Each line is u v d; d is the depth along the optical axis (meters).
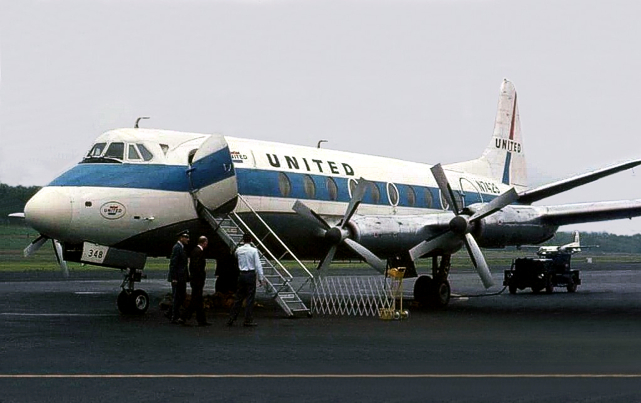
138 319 20.31
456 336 17.06
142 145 21.59
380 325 19.41
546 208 25.55
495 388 11.28
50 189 20.17
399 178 27.81
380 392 10.99
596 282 46.50
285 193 23.84
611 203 24.83
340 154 26.86
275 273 21.56
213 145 21.53
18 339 16.25
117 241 20.77
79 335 16.91
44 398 10.48
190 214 21.81
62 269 22.28
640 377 12.12
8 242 91.06
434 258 25.86
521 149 34.84
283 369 12.69
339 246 22.64
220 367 12.84
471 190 30.58
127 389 11.07
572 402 10.42
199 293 18.97
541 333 17.72
